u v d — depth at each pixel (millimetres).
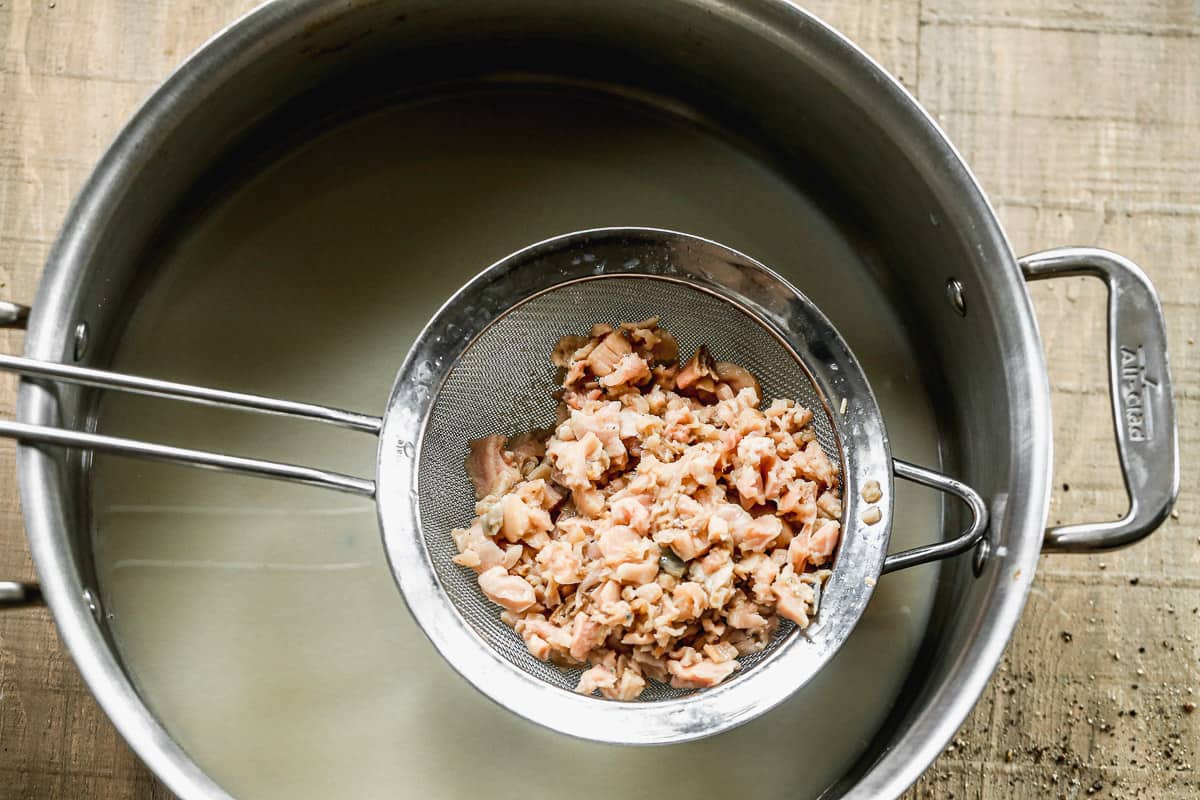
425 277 498
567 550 450
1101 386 511
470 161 508
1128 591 505
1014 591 429
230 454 482
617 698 446
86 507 473
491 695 437
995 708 498
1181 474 510
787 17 456
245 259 496
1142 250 518
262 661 469
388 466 442
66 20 508
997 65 521
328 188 502
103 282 460
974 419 477
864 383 456
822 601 451
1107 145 520
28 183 502
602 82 516
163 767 413
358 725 467
